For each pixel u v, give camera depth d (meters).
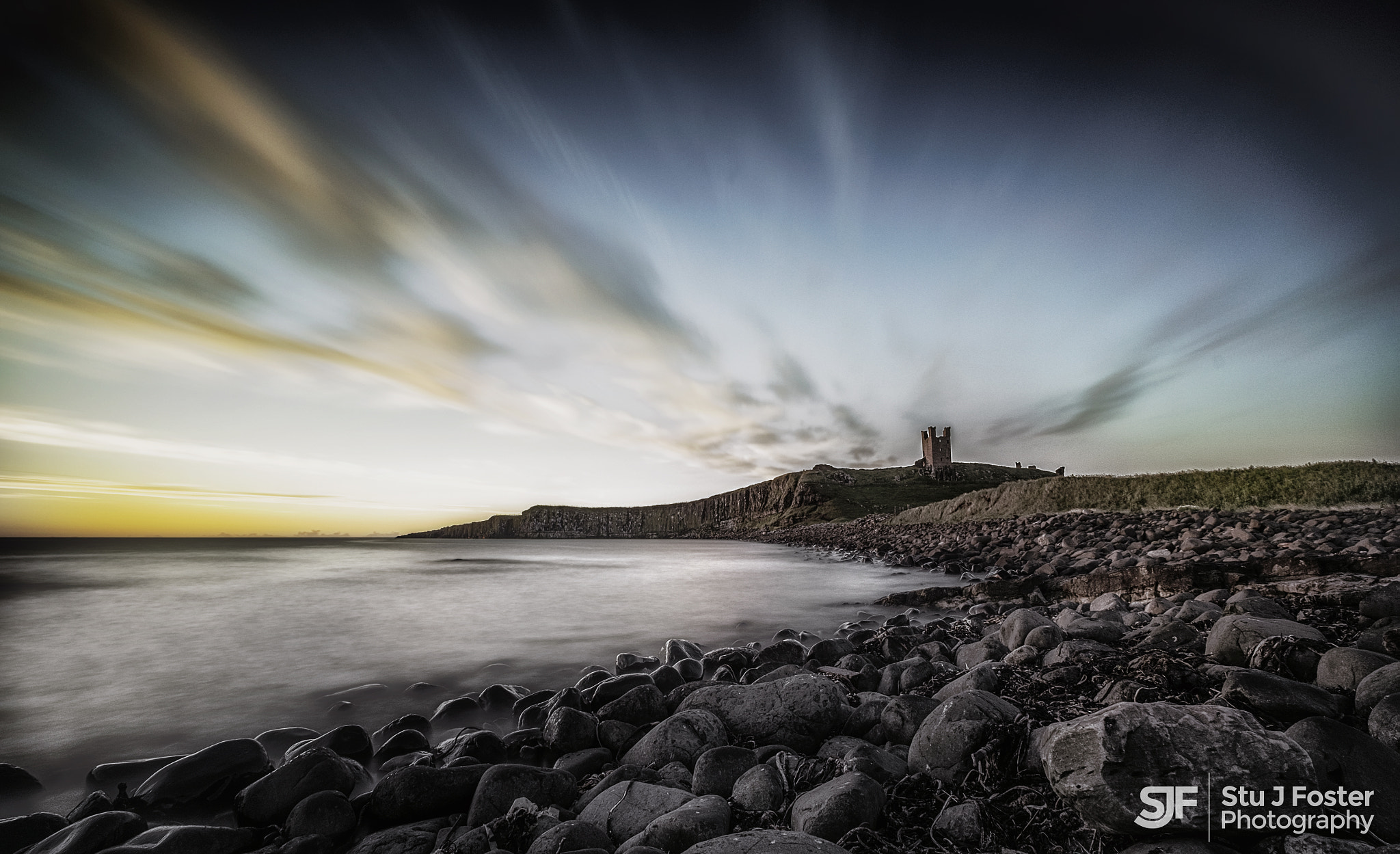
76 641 13.46
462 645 12.66
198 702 8.59
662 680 7.71
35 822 4.47
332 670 10.41
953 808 3.66
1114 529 24.75
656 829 3.63
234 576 34.81
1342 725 3.47
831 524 94.00
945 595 16.05
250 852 4.17
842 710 5.62
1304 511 21.73
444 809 4.57
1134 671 5.68
